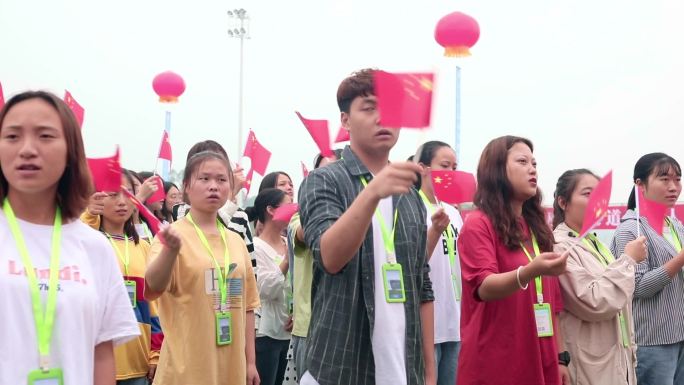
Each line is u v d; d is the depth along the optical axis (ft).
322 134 16.94
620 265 15.35
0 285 8.23
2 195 8.76
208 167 15.66
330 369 10.32
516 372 13.24
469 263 13.74
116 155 11.40
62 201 8.93
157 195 21.62
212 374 14.78
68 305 8.51
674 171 19.34
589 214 13.23
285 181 25.02
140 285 17.06
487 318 13.44
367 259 10.50
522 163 13.97
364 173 10.78
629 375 15.87
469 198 18.57
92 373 8.75
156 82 31.63
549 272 12.28
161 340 17.24
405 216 11.05
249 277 16.39
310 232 10.17
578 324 15.53
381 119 8.79
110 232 17.28
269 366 21.66
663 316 18.63
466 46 24.06
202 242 15.46
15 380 8.13
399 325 10.56
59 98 8.86
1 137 8.57
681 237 19.79
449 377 19.38
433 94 8.68
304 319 17.03
